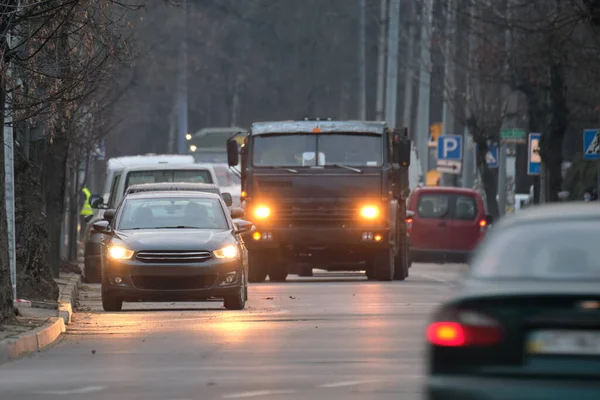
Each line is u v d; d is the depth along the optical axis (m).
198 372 39.06
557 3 110.38
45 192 87.75
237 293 64.31
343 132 90.75
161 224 67.06
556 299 23.72
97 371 39.72
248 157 91.25
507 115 160.12
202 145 168.50
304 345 46.62
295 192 90.69
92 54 57.81
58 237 88.31
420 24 169.88
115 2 57.38
